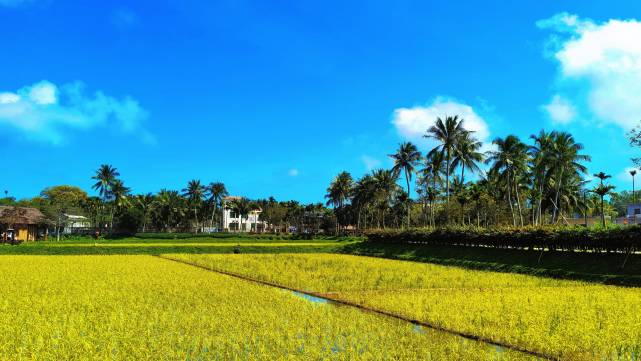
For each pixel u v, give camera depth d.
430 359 13.45
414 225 118.50
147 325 16.72
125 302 21.48
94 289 25.56
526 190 88.00
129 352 13.52
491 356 13.85
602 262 38.12
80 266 39.94
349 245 71.75
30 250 55.81
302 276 34.16
